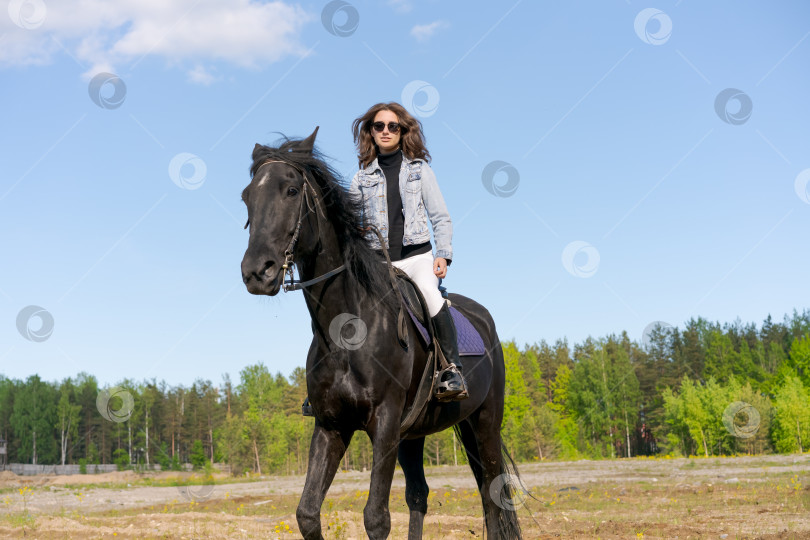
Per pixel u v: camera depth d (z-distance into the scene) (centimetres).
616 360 6500
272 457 5044
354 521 851
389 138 453
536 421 5325
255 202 356
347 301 389
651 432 6462
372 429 385
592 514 905
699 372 6475
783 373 5644
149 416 6812
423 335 420
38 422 6775
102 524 902
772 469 1817
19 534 760
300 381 6044
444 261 442
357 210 404
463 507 1062
